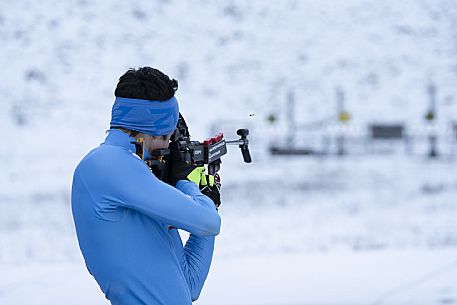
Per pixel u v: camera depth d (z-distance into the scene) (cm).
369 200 5338
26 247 3634
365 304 1931
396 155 10194
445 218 4288
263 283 2253
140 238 734
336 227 4053
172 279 747
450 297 1977
